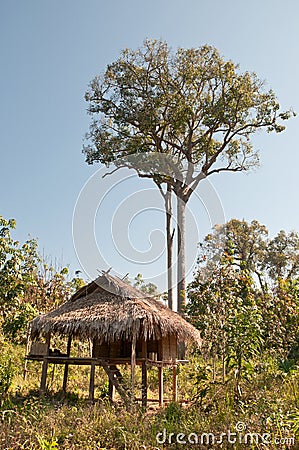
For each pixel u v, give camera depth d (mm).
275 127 24359
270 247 37594
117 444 7379
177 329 11531
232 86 23250
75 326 10977
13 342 15641
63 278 18031
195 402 8953
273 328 12305
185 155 23547
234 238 35438
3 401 9891
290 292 14031
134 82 23672
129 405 9289
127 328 10883
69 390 12859
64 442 7285
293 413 7484
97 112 24672
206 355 13812
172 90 23594
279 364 11414
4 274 13062
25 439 7141
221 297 12547
